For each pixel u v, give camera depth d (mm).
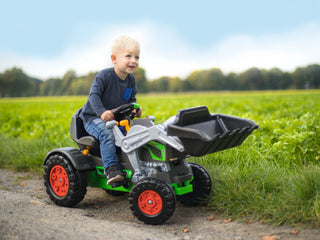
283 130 4875
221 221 3078
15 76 90688
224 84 76062
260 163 3953
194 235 2760
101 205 3725
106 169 3213
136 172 3164
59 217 2969
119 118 3443
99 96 3357
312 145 4355
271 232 2732
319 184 3023
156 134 2979
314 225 2736
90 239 2438
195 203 3506
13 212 2943
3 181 4754
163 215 2904
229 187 3395
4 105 26562
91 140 3479
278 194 3240
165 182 2979
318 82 64688
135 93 3734
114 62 3422
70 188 3434
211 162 4289
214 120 3123
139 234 2643
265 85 72938
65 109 17719
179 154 3027
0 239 2309
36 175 5105
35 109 19141
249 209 3113
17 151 5848
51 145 5871
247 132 2926
